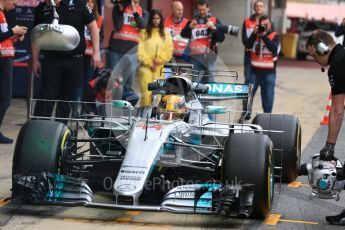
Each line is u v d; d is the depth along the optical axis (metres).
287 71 74.31
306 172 18.36
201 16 31.72
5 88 27.70
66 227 17.42
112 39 34.16
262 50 34.59
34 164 17.84
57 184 17.98
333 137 17.52
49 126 18.44
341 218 18.44
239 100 22.38
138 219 18.36
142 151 17.45
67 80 27.19
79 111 30.31
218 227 17.70
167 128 18.23
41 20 26.92
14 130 31.08
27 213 18.62
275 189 22.39
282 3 114.00
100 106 24.41
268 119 22.45
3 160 24.95
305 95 50.34
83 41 26.92
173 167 19.42
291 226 18.05
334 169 17.52
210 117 21.64
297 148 22.91
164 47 23.14
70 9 26.33
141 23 32.75
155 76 22.45
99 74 30.89
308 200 21.14
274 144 22.33
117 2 33.88
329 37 17.64
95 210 19.16
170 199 17.28
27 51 40.25
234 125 19.42
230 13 76.19
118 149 20.64
